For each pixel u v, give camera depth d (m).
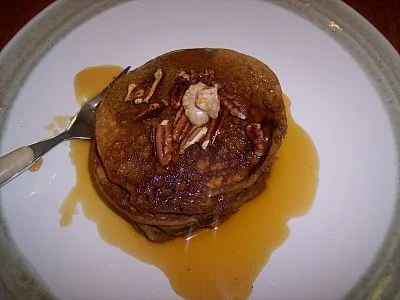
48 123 0.23
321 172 0.22
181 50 0.22
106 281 0.20
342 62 0.24
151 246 0.21
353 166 0.22
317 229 0.21
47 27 0.24
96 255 0.20
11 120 0.22
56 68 0.24
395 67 0.23
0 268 0.19
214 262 0.20
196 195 0.19
